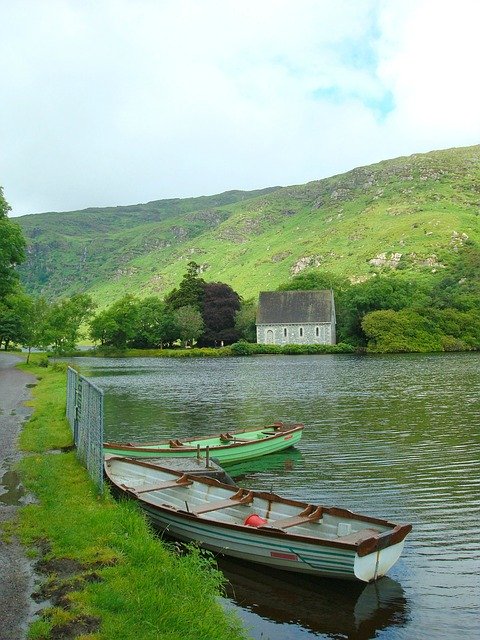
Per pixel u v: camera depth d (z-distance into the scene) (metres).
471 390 45.47
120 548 10.84
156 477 16.61
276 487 19.52
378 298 124.56
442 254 182.62
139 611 8.42
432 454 23.73
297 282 154.50
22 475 15.99
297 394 45.31
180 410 37.69
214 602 9.53
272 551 12.01
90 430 15.97
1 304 69.00
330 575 11.46
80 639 7.58
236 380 59.69
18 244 56.84
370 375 61.66
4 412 28.41
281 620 10.50
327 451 24.84
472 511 16.62
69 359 99.06
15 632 7.84
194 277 146.12
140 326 135.38
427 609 10.95
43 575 9.66
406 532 11.48
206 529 12.92
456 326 117.19
